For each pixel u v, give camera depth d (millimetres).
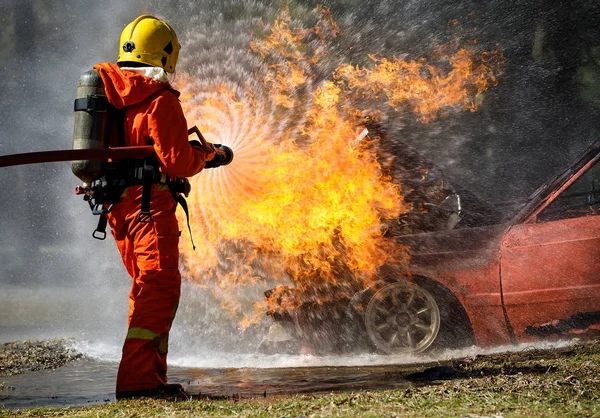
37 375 11938
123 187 9211
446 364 10938
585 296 11422
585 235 11531
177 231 9367
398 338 12250
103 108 9148
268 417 7180
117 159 9281
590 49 29953
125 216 9297
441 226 12969
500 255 11836
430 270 12086
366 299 12359
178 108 9195
